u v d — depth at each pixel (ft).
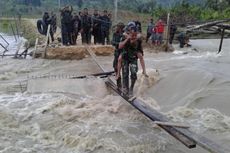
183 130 26.37
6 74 48.39
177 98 36.45
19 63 55.11
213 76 39.73
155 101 36.47
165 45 64.34
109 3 164.55
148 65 49.03
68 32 59.93
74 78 42.39
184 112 32.81
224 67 45.55
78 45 59.98
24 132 29.45
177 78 40.29
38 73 48.85
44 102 35.94
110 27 62.34
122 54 33.58
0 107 34.40
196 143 24.04
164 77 41.24
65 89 39.96
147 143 27.04
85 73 47.52
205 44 76.54
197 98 35.19
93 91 39.34
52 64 54.13
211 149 22.91
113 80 41.37
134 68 33.63
